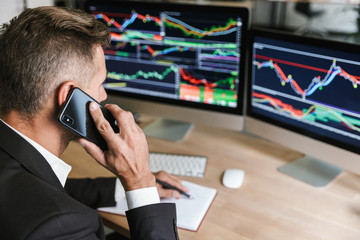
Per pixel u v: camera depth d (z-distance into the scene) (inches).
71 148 61.5
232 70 58.4
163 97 64.7
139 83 65.7
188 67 61.2
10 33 30.7
